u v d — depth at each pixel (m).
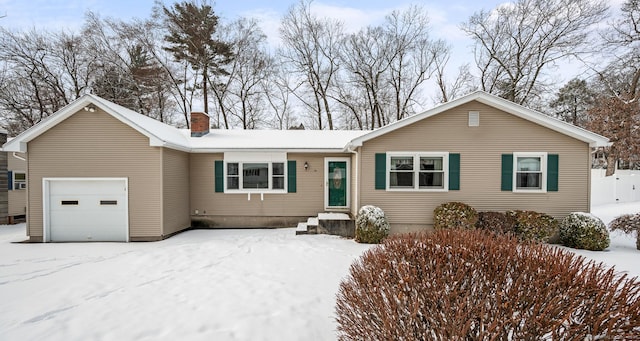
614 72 20.44
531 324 2.17
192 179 11.47
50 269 6.46
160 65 22.83
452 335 2.21
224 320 4.02
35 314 4.30
